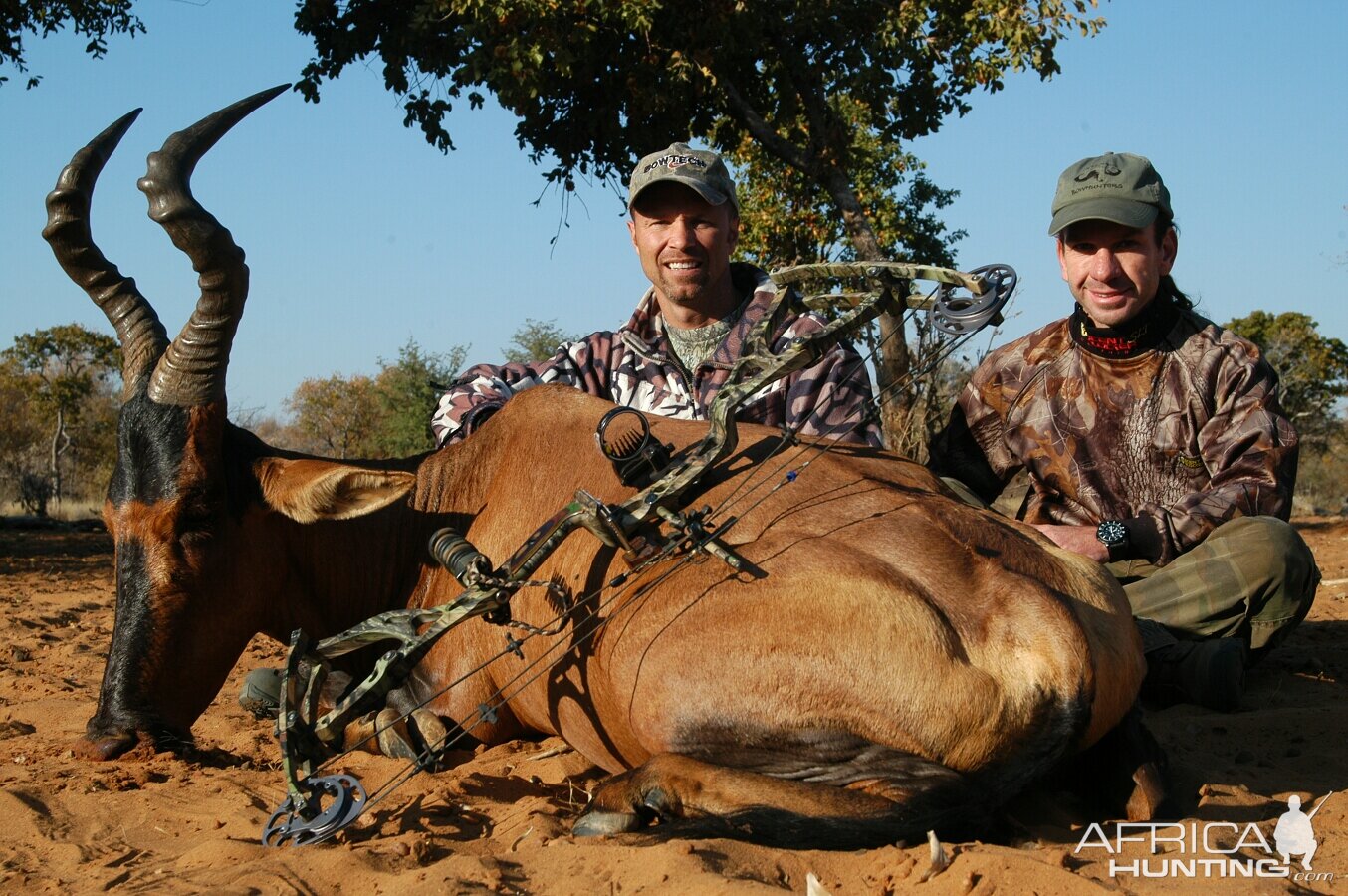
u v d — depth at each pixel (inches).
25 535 997.2
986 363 234.5
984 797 134.0
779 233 874.8
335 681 202.5
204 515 184.5
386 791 154.7
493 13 599.2
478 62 604.1
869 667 133.4
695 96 725.3
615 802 138.3
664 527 152.6
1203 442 213.9
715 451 150.4
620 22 665.0
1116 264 209.6
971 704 131.3
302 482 184.2
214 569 185.9
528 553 148.6
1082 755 148.3
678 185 208.4
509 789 165.0
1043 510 227.5
